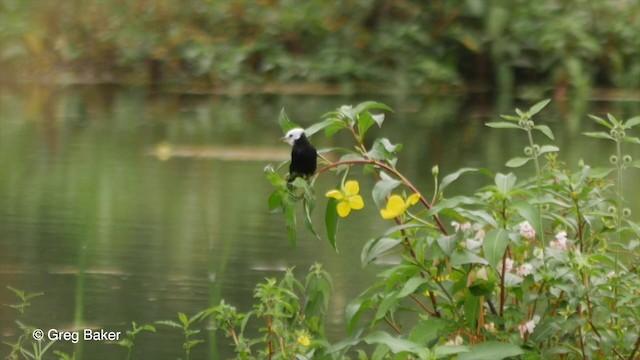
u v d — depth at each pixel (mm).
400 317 7793
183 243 10039
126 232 10445
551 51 21016
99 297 8531
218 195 12047
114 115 17922
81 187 12430
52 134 16047
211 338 7668
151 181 12812
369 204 11469
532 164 13430
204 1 22188
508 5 21391
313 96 20328
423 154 14500
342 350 6227
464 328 5367
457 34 21172
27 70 21953
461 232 5355
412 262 5430
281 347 5805
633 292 5613
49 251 9789
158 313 8172
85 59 21922
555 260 5402
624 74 21203
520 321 5375
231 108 18797
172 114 18047
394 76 21062
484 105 19484
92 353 7457
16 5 22734
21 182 12695
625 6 21938
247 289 8625
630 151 14414
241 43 21781
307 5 22047
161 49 21562
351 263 9273
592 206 5730
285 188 5609
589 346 5516
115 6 22422
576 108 18828
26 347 7609
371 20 21875
